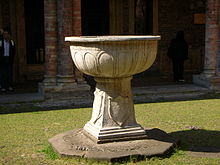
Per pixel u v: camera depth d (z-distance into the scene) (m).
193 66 13.43
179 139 5.02
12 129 6.02
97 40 4.24
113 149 4.48
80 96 8.54
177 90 9.34
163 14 12.97
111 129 4.75
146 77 12.16
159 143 4.73
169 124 6.25
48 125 6.28
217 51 9.64
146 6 13.06
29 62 11.97
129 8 12.69
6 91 9.61
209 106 7.77
